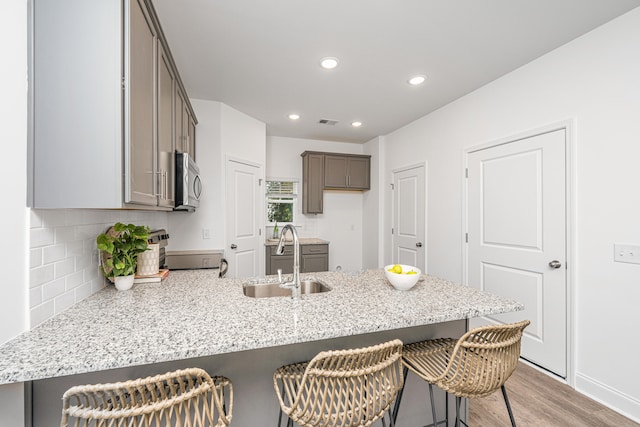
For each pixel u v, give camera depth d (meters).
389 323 1.14
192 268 3.01
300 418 0.99
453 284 1.75
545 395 1.97
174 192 1.96
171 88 1.89
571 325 2.06
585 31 1.97
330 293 1.54
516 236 2.47
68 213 1.28
